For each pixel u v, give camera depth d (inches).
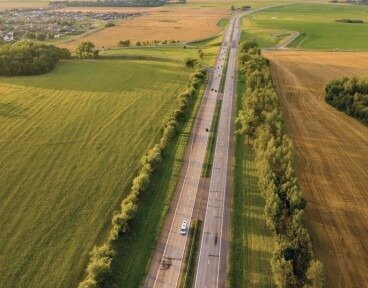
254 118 5221.5
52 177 4557.1
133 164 4849.9
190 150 5182.1
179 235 3654.0
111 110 6471.5
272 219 3570.4
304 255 3144.7
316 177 4480.8
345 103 6323.8
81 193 4271.7
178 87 7637.8
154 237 3629.4
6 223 3811.5
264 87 6574.8
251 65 7844.5
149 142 5403.5
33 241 3592.5
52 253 3462.1
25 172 4645.7
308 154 4968.0
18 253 3459.6
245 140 5349.4
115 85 7726.4
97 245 3553.2
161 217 3882.9
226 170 4712.1
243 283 3144.7
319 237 3570.4
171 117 5880.9
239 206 4045.3
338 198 4124.0
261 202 4084.6
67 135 5565.9
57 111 6402.6
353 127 5782.5
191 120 6102.4
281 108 6427.2
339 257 3356.3
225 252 3457.2
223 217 3892.7
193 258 3390.7
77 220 3865.7
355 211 3934.5
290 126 5767.7
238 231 3695.9
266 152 4293.8
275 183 3917.3
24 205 4069.9
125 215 3690.9
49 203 4104.3
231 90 7450.8
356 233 3644.2
